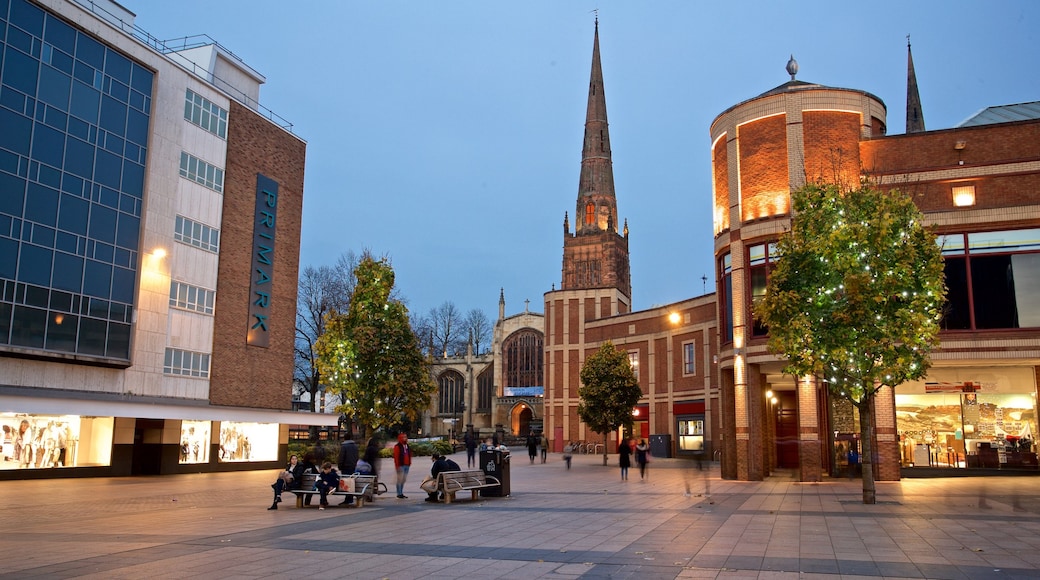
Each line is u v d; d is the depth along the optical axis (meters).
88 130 36.69
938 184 27.42
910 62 80.94
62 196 35.09
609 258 112.06
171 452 39.75
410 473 35.34
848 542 12.19
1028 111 36.06
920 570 9.70
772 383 33.75
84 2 40.59
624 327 61.84
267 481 32.28
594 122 120.06
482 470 21.91
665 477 31.41
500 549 11.72
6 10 33.03
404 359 33.22
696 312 53.91
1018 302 26.23
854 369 19.50
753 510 17.52
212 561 10.69
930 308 20.14
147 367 39.19
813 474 26.84
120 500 22.16
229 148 45.84
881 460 26.66
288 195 50.59
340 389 33.50
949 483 25.30
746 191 29.75
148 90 40.50
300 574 9.68
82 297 35.78
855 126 28.75
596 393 45.12
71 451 34.97
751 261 29.56
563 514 16.92
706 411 51.75
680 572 9.67
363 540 12.84
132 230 38.94
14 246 32.69
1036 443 28.05
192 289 42.44
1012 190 26.69
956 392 29.25
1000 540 12.29
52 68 35.00
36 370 33.66
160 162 40.75
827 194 21.17
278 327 48.88
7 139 32.69
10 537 13.49
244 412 43.62
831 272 20.23
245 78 50.88
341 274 64.94
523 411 104.56
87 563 10.52
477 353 114.31
